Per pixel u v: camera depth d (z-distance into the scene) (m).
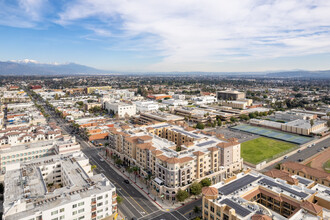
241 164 164.12
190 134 186.50
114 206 105.31
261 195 107.31
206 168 143.88
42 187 105.75
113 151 185.50
